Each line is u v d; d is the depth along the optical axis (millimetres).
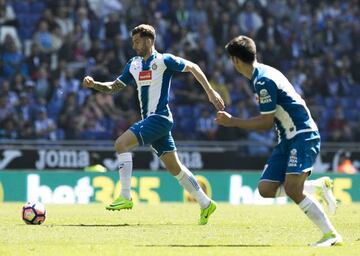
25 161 55188
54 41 65125
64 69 63688
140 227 26875
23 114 60875
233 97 66062
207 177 53406
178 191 52125
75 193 51438
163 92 28750
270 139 63938
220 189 53531
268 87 21469
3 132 59562
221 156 57969
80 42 65750
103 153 55969
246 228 26969
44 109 61406
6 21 67125
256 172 53938
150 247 21016
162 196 51906
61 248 20578
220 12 71000
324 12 73812
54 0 68438
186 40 68062
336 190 54312
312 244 21766
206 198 28594
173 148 29188
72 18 66938
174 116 64438
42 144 57000
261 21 71812
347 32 73375
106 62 64375
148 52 28828
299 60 70312
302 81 69188
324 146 59375
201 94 65250
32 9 68250
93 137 61438
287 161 21922
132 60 29438
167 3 69812
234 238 23609
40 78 62938
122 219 30625
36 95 62406
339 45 72750
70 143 56375
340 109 67500
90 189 51438
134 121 62656
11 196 51312
